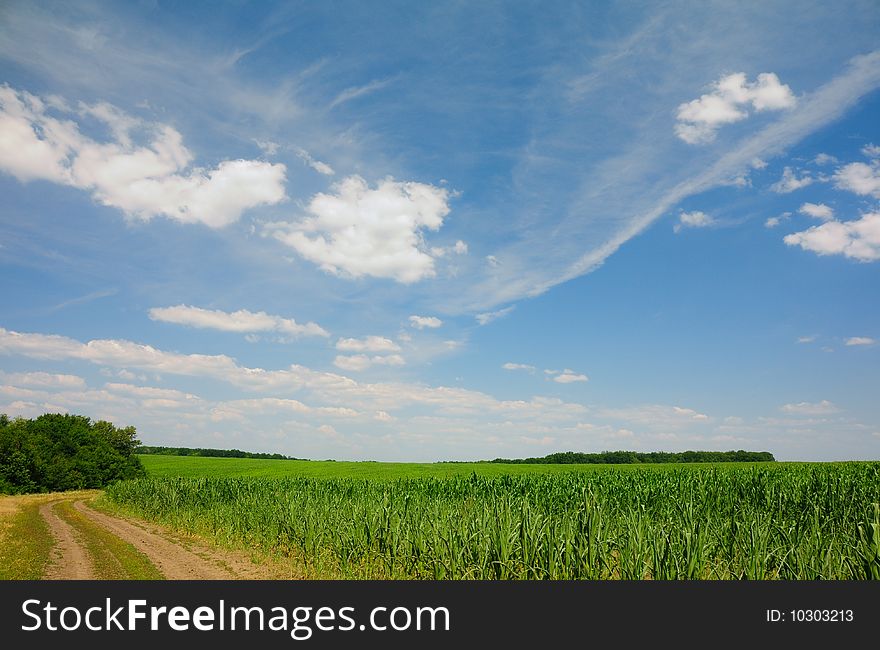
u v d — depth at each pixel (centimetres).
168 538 2433
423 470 7481
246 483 3591
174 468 9625
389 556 1505
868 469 2750
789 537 1204
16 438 7431
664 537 1158
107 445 8919
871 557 1034
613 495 2223
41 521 3106
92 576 1564
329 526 1798
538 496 2308
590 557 1196
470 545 1364
